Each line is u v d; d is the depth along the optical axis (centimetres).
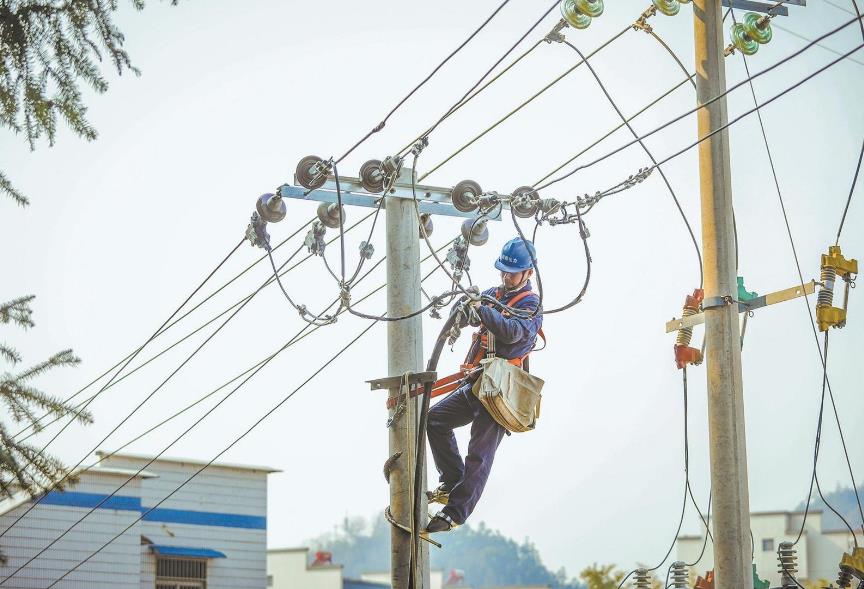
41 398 2155
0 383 2145
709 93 1798
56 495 4275
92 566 4291
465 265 2028
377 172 1927
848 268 1788
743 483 1686
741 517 1672
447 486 1750
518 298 1747
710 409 1712
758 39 1925
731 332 1725
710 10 1825
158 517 4862
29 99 1986
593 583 8725
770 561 7469
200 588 4897
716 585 1664
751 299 1789
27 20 1983
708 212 1764
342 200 1930
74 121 2002
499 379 1680
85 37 1994
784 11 1964
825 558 7350
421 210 1970
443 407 1741
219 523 5000
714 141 1780
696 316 1920
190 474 4984
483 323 1681
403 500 1731
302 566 9931
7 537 4169
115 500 4375
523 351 1730
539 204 1777
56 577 4219
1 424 2130
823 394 1884
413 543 1658
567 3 1764
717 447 1697
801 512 7544
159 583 4794
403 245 1895
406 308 1864
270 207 1938
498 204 1936
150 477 4462
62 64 1998
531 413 1706
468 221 2023
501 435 1731
